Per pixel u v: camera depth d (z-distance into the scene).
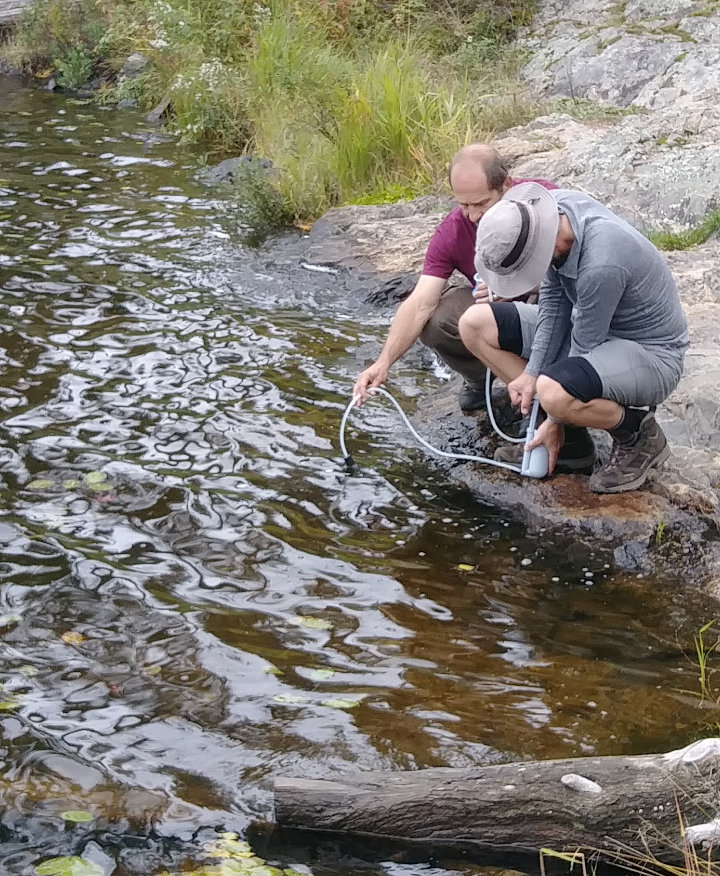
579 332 4.65
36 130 12.27
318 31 13.29
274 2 13.66
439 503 5.16
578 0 13.88
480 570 4.66
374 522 4.99
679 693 3.89
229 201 9.86
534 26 13.84
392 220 8.84
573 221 4.52
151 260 8.35
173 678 3.91
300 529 4.90
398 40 12.68
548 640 4.20
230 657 4.03
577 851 3.08
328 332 7.14
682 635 4.25
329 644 4.12
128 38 14.68
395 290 7.70
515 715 3.75
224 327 7.14
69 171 10.66
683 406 5.47
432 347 5.65
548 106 11.47
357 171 10.01
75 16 15.35
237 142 11.90
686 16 12.68
